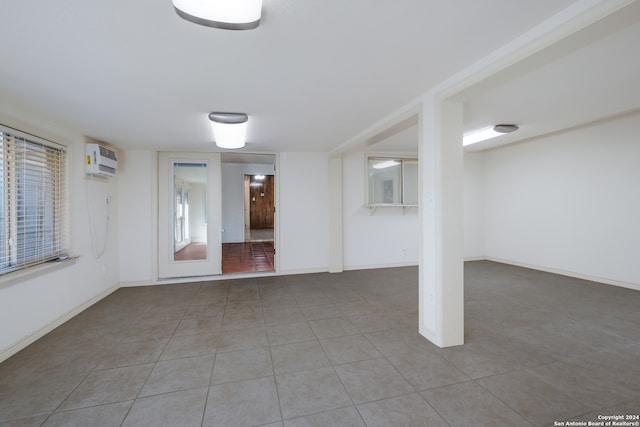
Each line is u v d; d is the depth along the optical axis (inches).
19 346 94.1
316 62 73.1
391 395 70.9
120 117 111.4
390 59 72.8
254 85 85.8
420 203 100.7
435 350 92.4
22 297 96.0
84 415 64.5
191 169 183.9
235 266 215.8
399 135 159.8
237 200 348.8
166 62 70.9
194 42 62.4
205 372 81.2
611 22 51.7
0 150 93.0
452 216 92.4
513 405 66.9
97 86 83.7
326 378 78.1
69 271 121.7
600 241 167.3
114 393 72.1
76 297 126.1
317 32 60.1
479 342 97.5
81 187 132.3
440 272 92.7
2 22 53.9
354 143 150.6
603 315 120.3
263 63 72.7
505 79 73.9
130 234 169.8
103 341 100.3
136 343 98.7
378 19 56.3
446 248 92.5
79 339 101.9
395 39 63.7
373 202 210.2
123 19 54.0
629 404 67.1
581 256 176.2
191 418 63.6
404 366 83.4
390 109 109.5
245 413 65.1
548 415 63.7
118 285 166.4
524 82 95.0
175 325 113.6
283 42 63.4
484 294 148.8
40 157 110.3
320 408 66.5
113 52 65.7
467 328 108.6
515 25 60.1
